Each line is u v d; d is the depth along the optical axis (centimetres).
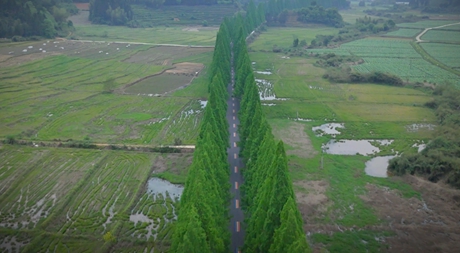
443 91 10844
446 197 6053
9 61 14275
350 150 7850
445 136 8088
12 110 9612
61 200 5897
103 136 8212
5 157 7244
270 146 4953
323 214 5628
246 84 8038
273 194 3856
